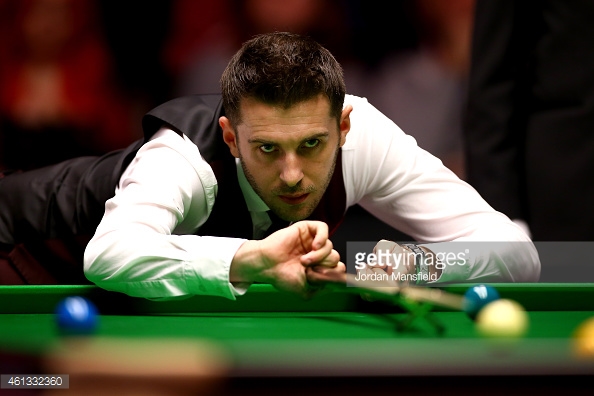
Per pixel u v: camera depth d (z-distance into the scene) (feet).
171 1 69.72
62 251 41.93
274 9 67.56
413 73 68.85
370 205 42.16
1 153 69.46
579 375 23.99
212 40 69.31
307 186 35.29
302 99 33.65
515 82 43.60
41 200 42.06
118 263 32.96
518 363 24.49
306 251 32.86
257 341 28.22
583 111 42.93
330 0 67.97
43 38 68.49
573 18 42.52
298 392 23.40
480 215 39.32
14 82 68.85
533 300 35.12
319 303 34.53
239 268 32.71
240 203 38.68
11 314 34.17
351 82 69.21
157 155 36.60
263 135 34.06
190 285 32.91
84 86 69.72
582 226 43.83
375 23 68.64
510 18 42.73
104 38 69.77
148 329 30.94
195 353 23.65
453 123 68.90
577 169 43.32
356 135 39.22
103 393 23.02
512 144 43.93
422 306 31.14
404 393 23.71
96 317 30.94
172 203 34.83
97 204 40.22
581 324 32.07
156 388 22.68
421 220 40.06
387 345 27.37
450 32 67.97
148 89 70.79
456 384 23.81
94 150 70.79
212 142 37.52
